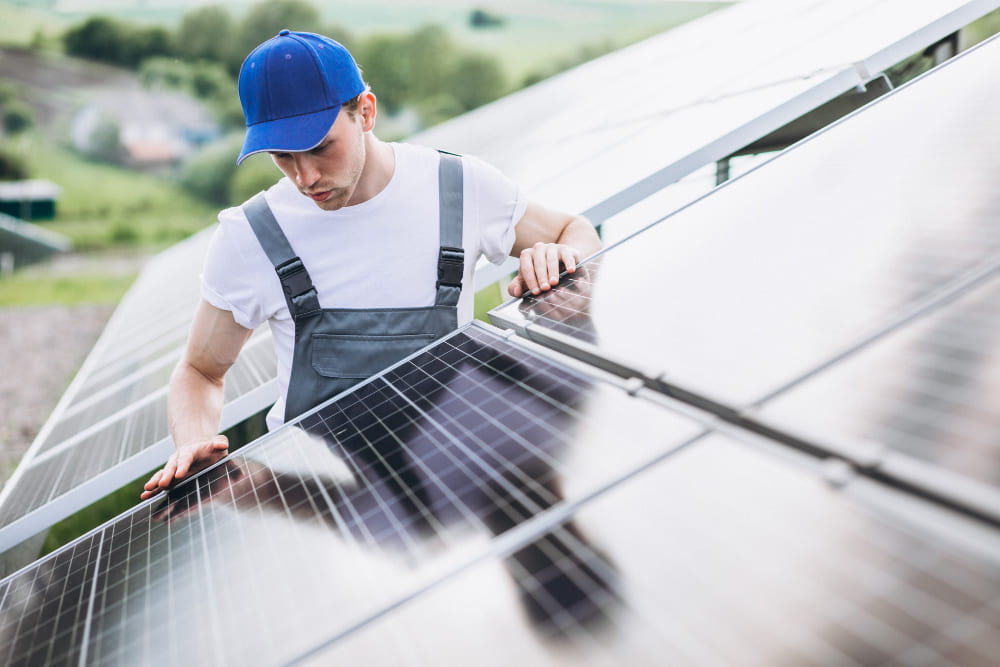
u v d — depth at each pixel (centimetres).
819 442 91
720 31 723
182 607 118
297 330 213
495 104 1062
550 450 117
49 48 4600
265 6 4691
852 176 163
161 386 415
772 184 182
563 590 87
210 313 217
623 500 97
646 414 115
